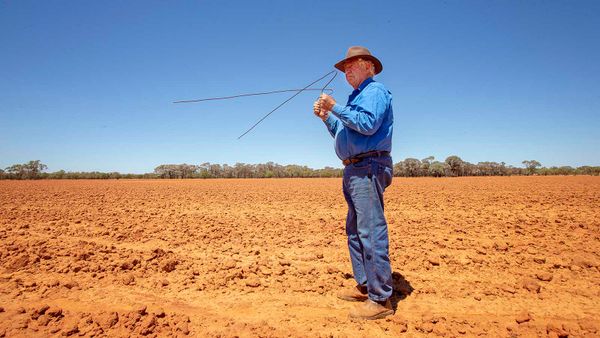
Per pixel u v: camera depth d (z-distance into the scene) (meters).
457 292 3.46
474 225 7.13
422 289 3.51
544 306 3.11
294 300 3.30
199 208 10.99
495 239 5.79
